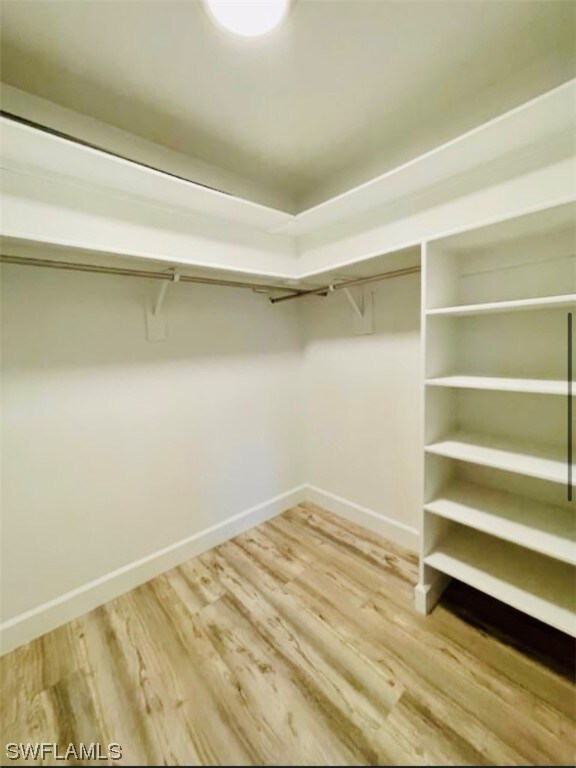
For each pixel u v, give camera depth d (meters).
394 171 1.42
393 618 1.59
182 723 1.18
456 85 1.46
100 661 1.43
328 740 1.12
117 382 1.79
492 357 1.67
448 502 1.63
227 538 2.29
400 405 2.12
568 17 1.15
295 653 1.43
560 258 1.42
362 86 1.44
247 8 1.04
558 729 1.12
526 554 1.63
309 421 2.73
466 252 1.66
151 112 1.56
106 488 1.77
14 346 1.49
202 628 1.58
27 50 1.20
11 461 1.50
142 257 1.50
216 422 2.22
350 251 1.87
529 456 1.43
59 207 1.30
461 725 1.14
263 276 1.98
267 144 1.83
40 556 1.59
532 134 1.19
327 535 2.32
